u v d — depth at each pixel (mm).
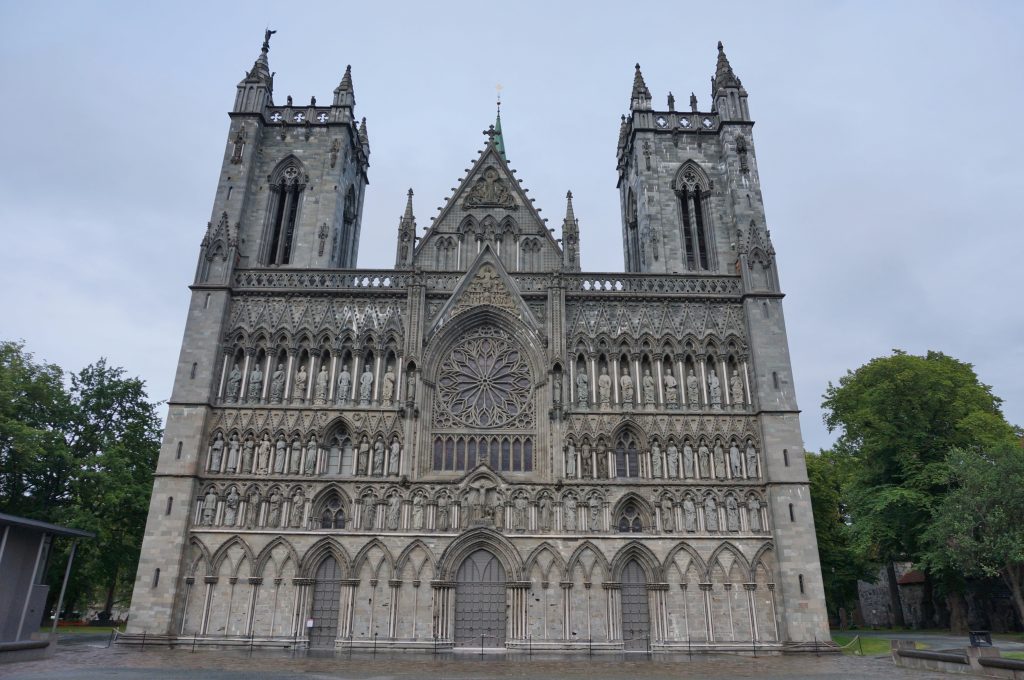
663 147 70312
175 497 52562
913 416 61656
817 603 50844
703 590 51812
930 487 58969
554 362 57625
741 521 53969
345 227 73750
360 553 51875
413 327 58531
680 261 65875
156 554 51094
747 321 60062
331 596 51719
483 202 68062
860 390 68062
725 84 71062
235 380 57625
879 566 85500
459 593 51875
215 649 49281
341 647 49500
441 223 67125
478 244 66562
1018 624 64938
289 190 67875
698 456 55938
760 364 58125
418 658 46500
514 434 56594
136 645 48625
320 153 68688
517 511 53469
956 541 49062
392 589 51062
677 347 59688
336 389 57406
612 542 52781
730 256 65562
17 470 60844
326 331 59375
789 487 54094
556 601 51188
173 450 53969
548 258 66062
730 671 39031
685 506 54219
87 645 50406
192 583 51125
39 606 45938
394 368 58656
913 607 88062
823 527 74625
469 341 59750
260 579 51250
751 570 52375
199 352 57312
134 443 69938
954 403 61562
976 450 58469
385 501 53375
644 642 50938
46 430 62438
